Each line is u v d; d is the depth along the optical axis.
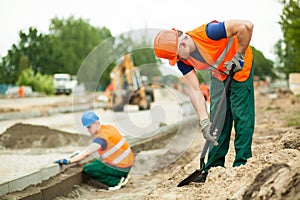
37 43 63.78
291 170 4.36
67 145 11.26
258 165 5.17
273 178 4.39
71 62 63.59
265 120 14.62
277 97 27.25
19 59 58.03
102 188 7.47
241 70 5.89
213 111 6.04
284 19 16.48
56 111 21.97
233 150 7.56
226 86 5.82
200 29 5.80
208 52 5.74
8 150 10.52
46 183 6.76
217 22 5.84
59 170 7.43
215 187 5.18
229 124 6.18
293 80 31.64
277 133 10.70
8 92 43.50
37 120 17.45
